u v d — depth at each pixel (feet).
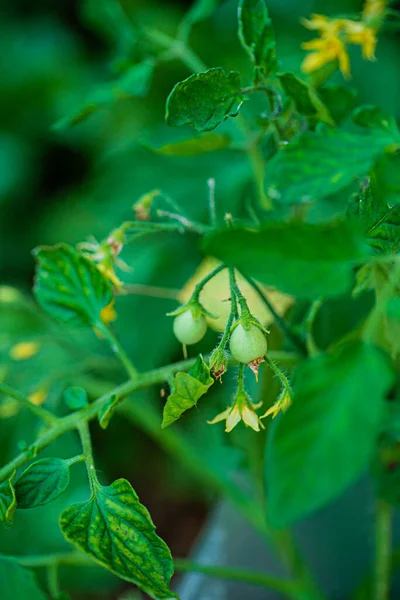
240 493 1.82
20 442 1.37
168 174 2.11
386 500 1.53
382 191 1.15
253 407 1.31
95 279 1.44
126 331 2.08
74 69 3.74
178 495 3.37
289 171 1.18
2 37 3.88
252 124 1.62
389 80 2.41
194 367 1.25
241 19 1.35
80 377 1.80
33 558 1.57
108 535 1.26
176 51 1.74
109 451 3.01
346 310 1.64
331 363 1.07
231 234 1.08
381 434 1.42
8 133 3.72
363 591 1.72
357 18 1.58
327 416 1.05
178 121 1.30
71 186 3.78
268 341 1.55
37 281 1.45
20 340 1.87
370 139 1.20
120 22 1.93
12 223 3.67
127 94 1.63
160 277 2.11
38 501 1.30
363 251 1.09
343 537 1.99
